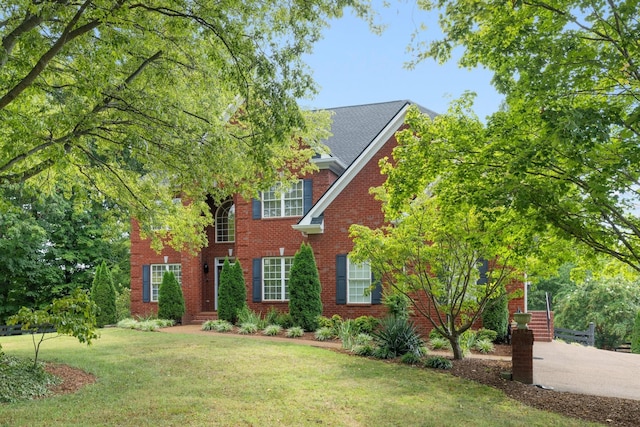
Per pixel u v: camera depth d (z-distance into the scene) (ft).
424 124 30.66
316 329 60.34
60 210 94.68
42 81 30.40
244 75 28.96
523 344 35.35
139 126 34.09
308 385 31.04
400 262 41.27
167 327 70.08
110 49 27.14
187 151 36.11
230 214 81.41
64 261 100.83
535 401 30.09
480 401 29.14
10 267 88.74
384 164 35.58
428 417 25.21
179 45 33.01
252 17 30.58
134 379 31.96
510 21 23.38
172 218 45.83
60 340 52.47
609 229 25.88
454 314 42.22
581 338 75.56
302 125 29.66
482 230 34.37
